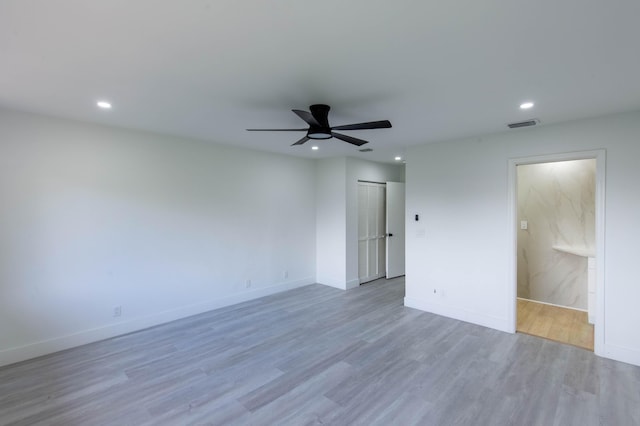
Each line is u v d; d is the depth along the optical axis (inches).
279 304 194.5
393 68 84.7
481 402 98.0
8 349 121.4
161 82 94.4
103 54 77.4
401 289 229.3
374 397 100.7
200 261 178.4
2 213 120.1
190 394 102.3
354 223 235.3
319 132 112.9
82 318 138.6
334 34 68.6
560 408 95.0
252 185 203.2
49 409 94.7
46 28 65.8
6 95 105.3
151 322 159.2
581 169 178.7
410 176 186.1
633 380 109.5
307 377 112.3
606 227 124.8
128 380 110.5
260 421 89.5
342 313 178.7
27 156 124.7
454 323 162.9
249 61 81.2
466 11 60.1
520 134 146.5
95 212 141.6
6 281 121.3
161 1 56.7
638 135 118.4
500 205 153.1
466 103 111.3
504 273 152.2
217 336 147.9
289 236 226.2
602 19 62.2
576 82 93.0
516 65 82.7
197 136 166.1
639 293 119.3
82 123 137.3
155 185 159.9
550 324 160.7
